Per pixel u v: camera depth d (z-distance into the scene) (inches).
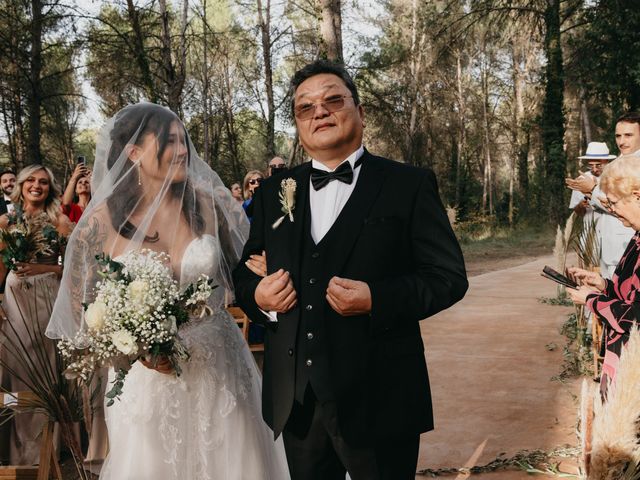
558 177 876.6
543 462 147.5
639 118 198.5
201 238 115.5
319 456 89.4
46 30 828.6
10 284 178.1
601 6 773.9
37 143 876.0
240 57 1228.5
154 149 113.0
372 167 91.1
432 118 1299.2
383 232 86.4
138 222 113.4
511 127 1441.9
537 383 208.8
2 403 118.6
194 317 114.7
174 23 967.6
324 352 85.6
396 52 1079.6
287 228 92.9
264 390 94.0
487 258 743.7
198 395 112.2
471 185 1453.0
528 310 341.4
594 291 112.0
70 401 118.2
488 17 1091.3
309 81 91.0
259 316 94.0
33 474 130.2
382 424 84.4
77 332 106.0
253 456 117.0
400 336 87.2
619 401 59.0
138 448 110.3
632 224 108.0
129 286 100.0
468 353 252.2
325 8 498.3
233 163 1309.1
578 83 874.1
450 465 150.2
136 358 100.8
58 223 197.9
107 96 898.7
